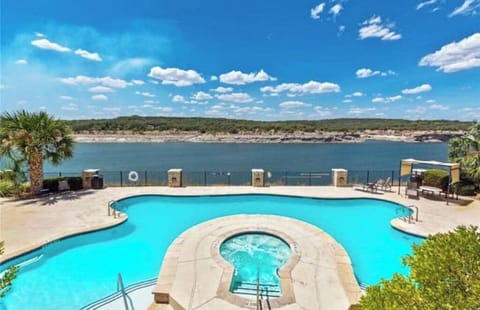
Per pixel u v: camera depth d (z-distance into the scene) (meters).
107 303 7.45
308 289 7.20
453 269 3.20
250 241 10.45
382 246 10.71
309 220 13.30
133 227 12.41
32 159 15.71
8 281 3.53
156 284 7.71
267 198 16.59
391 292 3.51
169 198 16.42
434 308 3.03
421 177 16.83
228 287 7.30
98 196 15.98
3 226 11.39
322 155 64.81
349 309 6.54
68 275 8.75
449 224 11.79
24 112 15.99
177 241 9.92
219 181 27.72
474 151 16.30
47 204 14.41
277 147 86.38
